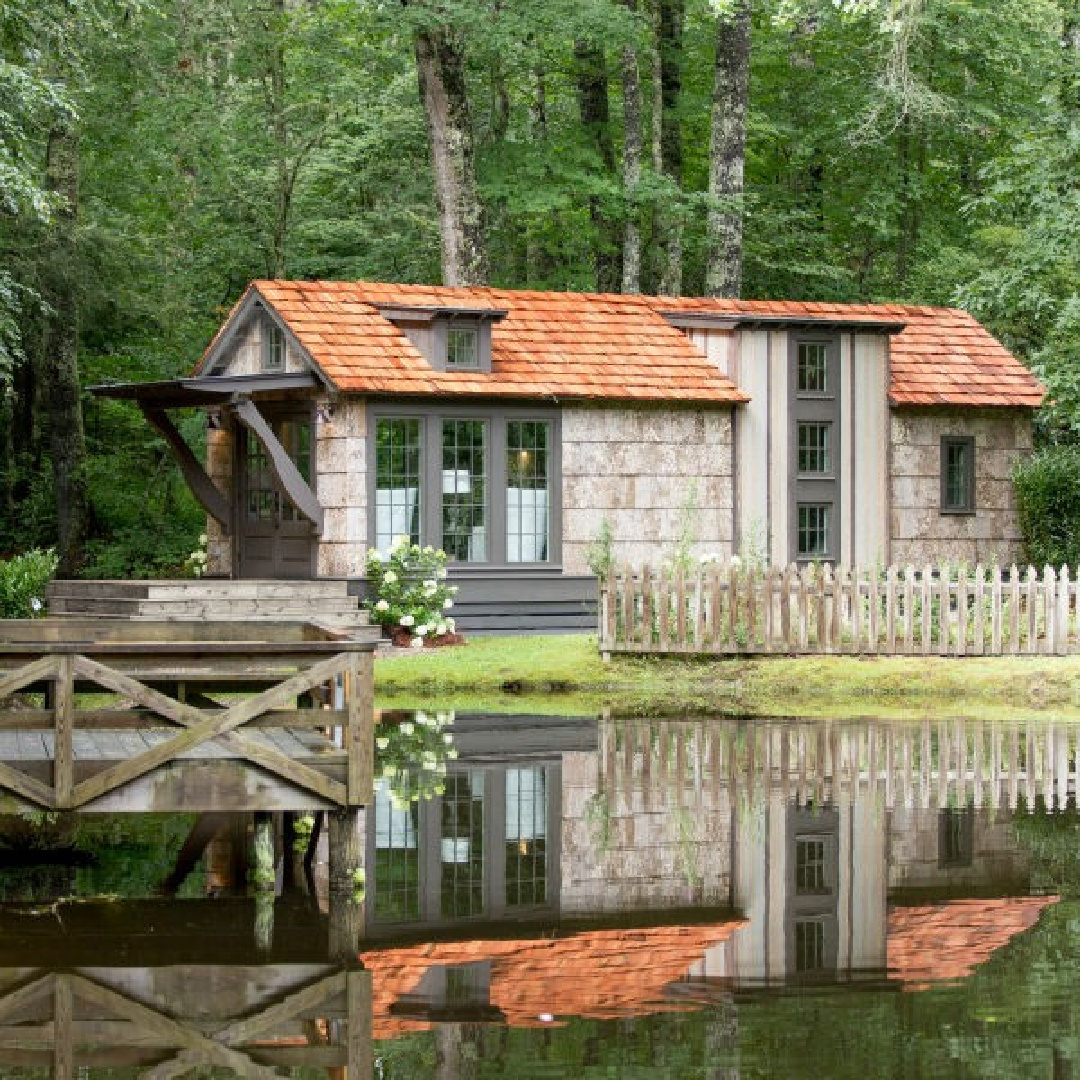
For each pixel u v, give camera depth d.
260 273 43.69
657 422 30.91
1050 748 20.48
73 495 38.94
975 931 12.55
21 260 35.44
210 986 11.25
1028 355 38.53
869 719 22.91
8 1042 10.19
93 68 36.09
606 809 16.92
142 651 13.43
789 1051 9.95
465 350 29.62
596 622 30.22
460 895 13.57
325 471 28.81
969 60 45.44
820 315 33.56
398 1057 9.88
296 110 41.47
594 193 40.03
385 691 25.95
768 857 14.81
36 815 17.61
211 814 17.70
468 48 38.03
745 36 39.78
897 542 33.19
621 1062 9.76
